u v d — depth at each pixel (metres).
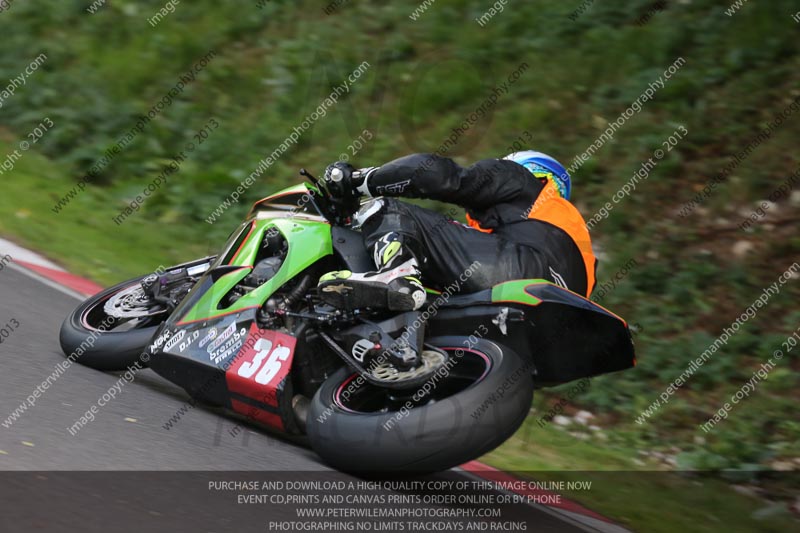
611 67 42.22
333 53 47.44
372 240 17.80
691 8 43.31
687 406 27.86
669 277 33.34
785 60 39.75
